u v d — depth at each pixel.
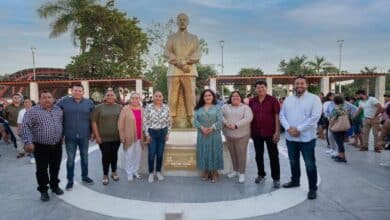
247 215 4.14
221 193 5.04
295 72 38.91
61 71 36.78
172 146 6.09
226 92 43.50
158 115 5.66
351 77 21.72
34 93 22.08
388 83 38.50
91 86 27.19
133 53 28.98
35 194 5.09
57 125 4.85
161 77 31.19
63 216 4.16
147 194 5.00
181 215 3.44
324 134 11.65
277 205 4.49
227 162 6.22
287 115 5.02
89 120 5.43
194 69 7.59
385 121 8.16
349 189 5.22
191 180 5.79
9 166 7.26
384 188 5.27
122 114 5.66
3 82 22.19
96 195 4.97
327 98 10.62
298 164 5.25
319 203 4.56
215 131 5.53
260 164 5.62
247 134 5.57
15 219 4.07
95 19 26.86
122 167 6.79
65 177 6.11
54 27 26.77
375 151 8.73
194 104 7.61
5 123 9.99
